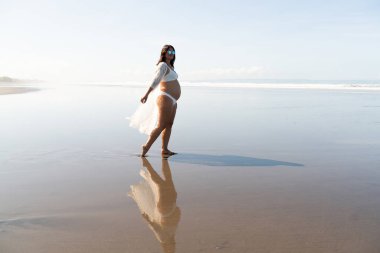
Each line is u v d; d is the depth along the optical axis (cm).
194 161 499
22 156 528
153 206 320
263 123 872
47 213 303
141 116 560
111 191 365
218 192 360
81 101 1550
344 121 901
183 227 272
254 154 546
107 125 843
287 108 1225
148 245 241
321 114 1048
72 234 260
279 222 280
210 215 297
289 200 333
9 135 712
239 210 308
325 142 637
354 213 297
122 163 489
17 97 1759
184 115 1038
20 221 285
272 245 239
